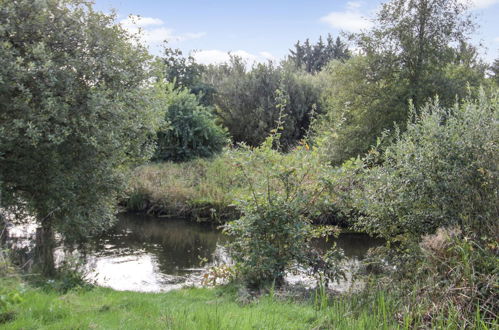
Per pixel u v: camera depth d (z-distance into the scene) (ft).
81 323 17.11
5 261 22.74
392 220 27.91
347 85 66.69
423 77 63.62
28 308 18.42
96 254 43.70
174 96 90.02
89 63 31.99
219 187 65.57
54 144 31.01
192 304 21.86
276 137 29.27
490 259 18.66
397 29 63.77
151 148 40.04
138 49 36.19
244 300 23.31
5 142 29.78
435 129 25.98
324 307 19.47
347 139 62.64
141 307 20.89
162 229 56.34
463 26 63.62
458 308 16.78
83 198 35.24
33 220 36.35
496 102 25.54
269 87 101.65
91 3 33.63
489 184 23.22
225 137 93.66
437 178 25.54
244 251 28.66
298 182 28.43
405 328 15.67
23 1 29.94
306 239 30.17
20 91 29.99
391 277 24.08
